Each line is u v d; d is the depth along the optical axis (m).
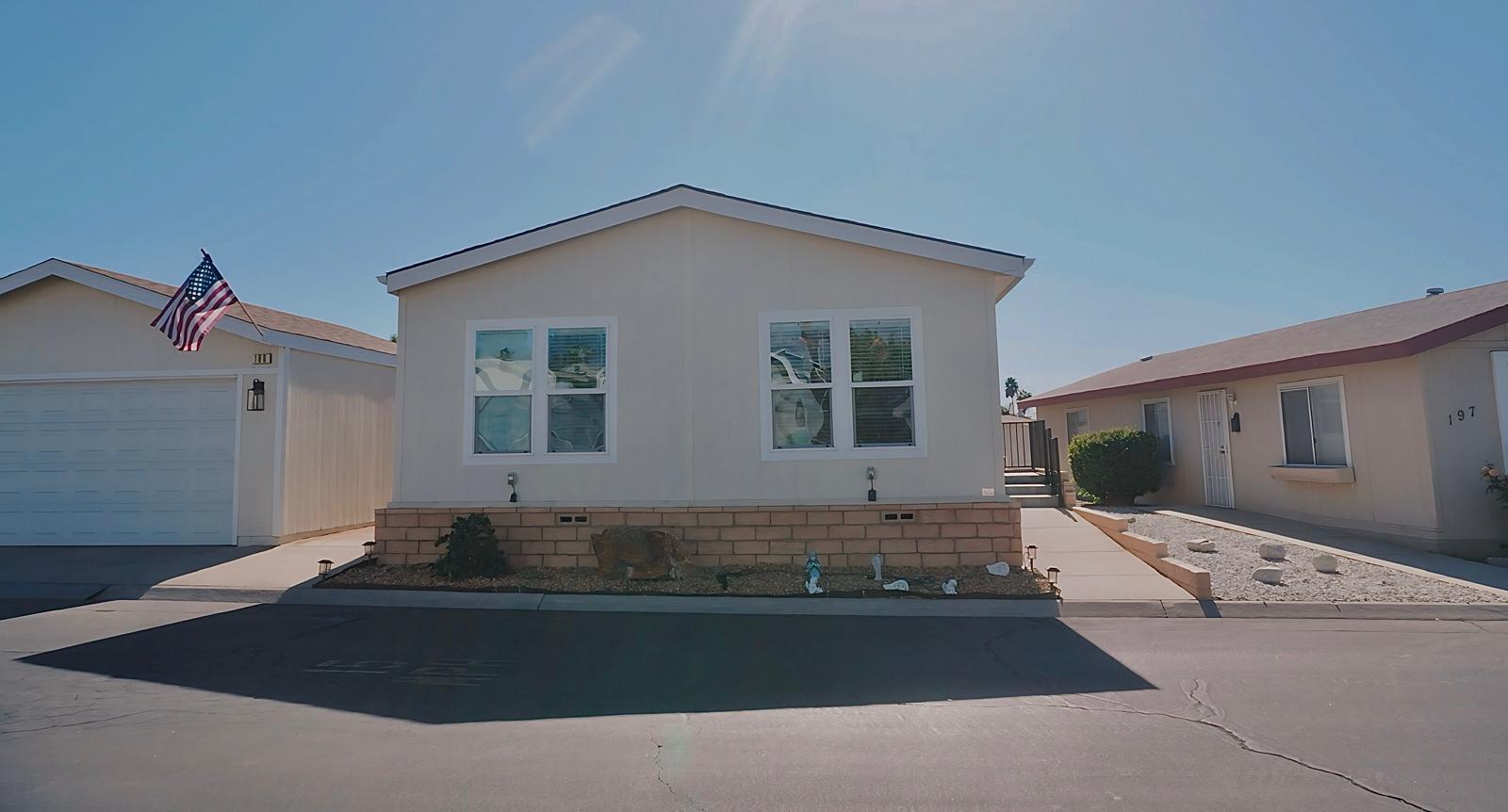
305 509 13.42
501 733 5.22
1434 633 7.94
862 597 9.29
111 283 12.95
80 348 13.16
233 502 12.77
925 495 10.71
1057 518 13.91
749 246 11.08
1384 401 12.52
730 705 5.82
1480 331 11.71
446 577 10.06
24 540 12.88
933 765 4.69
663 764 4.71
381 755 4.84
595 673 6.64
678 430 10.93
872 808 4.13
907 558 10.64
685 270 11.10
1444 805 4.12
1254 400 15.32
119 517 12.88
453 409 11.09
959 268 10.93
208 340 13.01
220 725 5.34
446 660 6.98
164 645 7.44
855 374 10.89
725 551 10.73
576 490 10.94
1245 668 6.71
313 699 5.91
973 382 10.80
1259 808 4.10
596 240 11.21
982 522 10.62
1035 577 10.05
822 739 5.12
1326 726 5.30
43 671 6.61
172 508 12.85
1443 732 5.18
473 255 11.07
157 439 12.99
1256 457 15.26
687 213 11.16
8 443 13.10
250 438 12.88
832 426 10.84
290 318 15.22
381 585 9.80
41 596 9.71
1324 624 8.40
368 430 15.30
